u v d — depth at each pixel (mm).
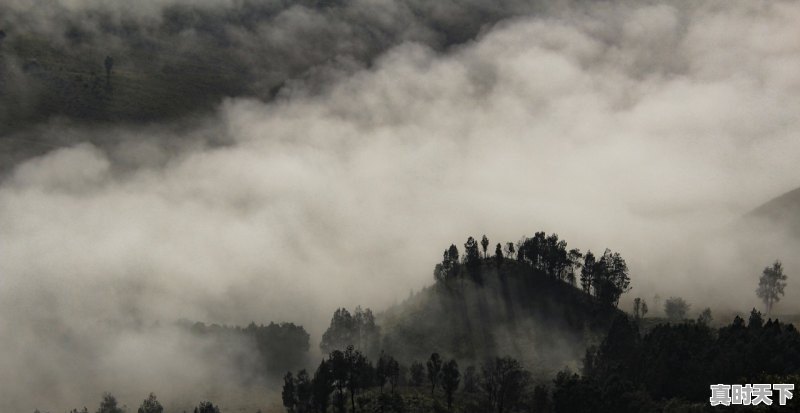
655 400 174250
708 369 175625
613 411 171500
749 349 175625
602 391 178000
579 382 181375
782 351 176750
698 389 171625
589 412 173000
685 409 162875
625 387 178000
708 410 157375
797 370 168750
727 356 176625
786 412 144375
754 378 164125
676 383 175625
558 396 180250
